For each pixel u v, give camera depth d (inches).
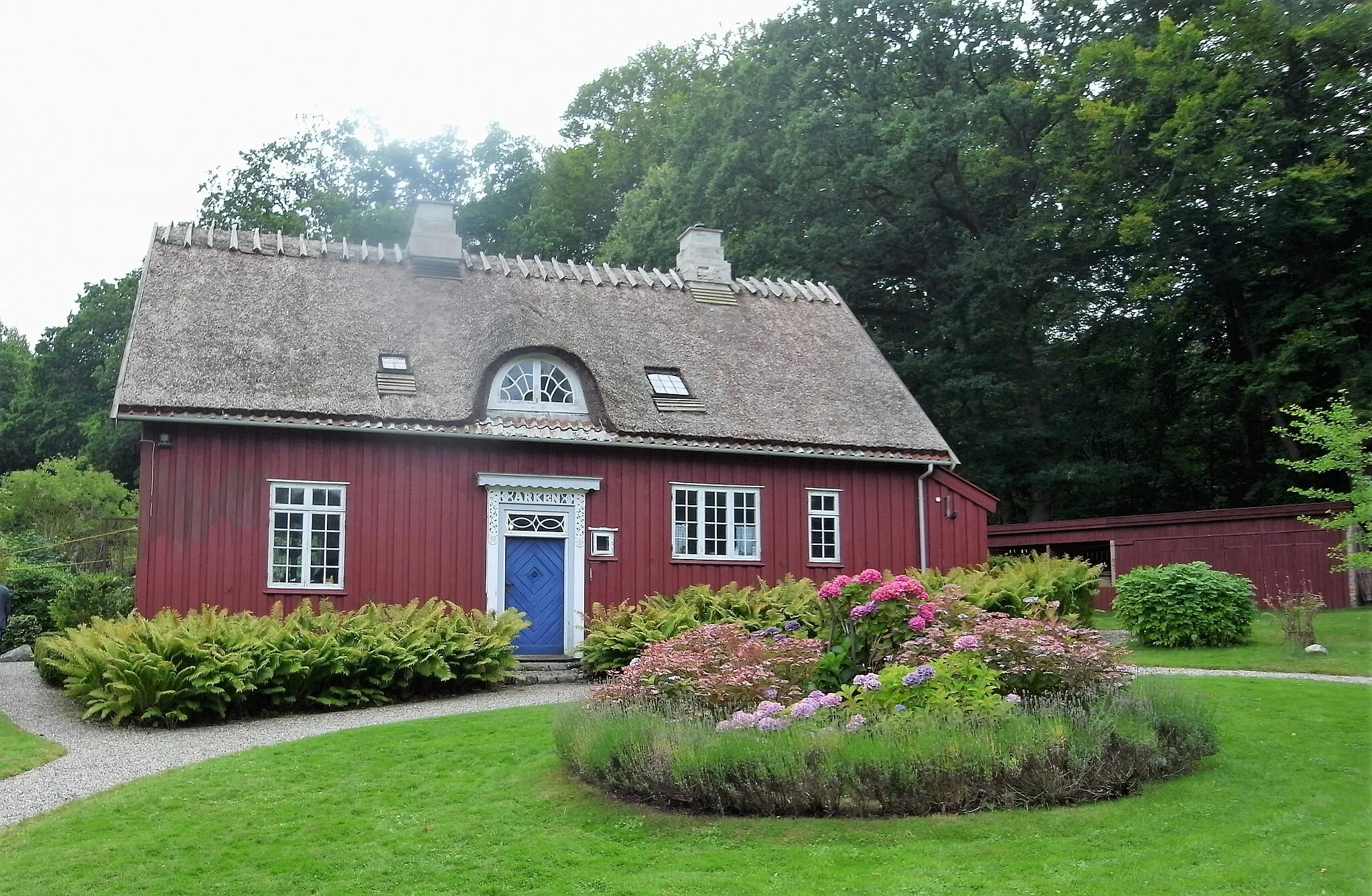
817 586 879.7
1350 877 292.7
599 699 457.7
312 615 689.0
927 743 363.3
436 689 674.2
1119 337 1504.7
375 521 755.4
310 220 1926.7
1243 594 787.4
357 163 2089.1
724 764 366.6
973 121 1355.8
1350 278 1258.0
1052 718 386.3
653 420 826.8
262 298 797.9
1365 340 1291.8
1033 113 1398.9
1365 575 1050.7
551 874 319.9
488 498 789.2
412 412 754.8
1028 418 1518.2
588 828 361.1
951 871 306.5
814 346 978.1
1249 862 305.7
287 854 346.0
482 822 371.6
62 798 427.2
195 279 791.7
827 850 327.6
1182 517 1130.0
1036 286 1446.9
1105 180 1320.1
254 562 721.6
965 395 1429.6
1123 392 1608.0
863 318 1549.0
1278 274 1357.0
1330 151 1200.8
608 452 829.8
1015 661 434.9
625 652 719.1
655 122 2097.7
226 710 610.2
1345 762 418.0
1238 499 1628.9
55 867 339.0
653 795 379.9
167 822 381.4
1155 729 404.5
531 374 821.2
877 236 1462.8
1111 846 324.2
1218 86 1209.4
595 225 2108.8
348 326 803.4
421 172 2103.8
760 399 888.3
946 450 915.4
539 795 397.1
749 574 863.7
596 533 820.0
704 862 322.0
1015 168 1428.4
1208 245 1350.9
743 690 429.7
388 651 641.0
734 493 871.1
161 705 585.3
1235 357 1475.1
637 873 317.7
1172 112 1277.1
